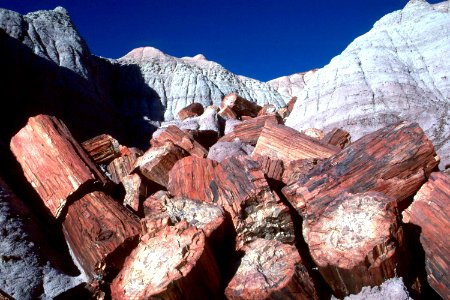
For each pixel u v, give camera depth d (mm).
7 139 12164
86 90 18203
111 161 6270
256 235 3314
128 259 2881
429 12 14062
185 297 2531
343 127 10555
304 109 12602
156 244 2852
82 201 3682
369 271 2574
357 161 3766
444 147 6641
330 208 3084
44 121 4250
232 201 3459
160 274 2590
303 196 3662
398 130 3824
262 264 2873
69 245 3641
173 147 5301
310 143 5148
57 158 3936
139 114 22531
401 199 3570
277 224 3307
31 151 4133
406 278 2861
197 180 3842
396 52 12922
